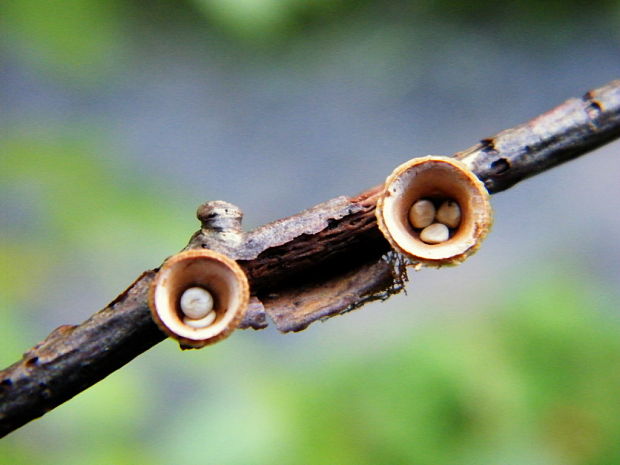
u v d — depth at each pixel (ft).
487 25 1.47
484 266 1.25
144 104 1.41
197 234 0.50
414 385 0.62
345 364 0.63
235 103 1.47
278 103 1.49
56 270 0.67
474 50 1.46
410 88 1.46
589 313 0.64
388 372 0.62
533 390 0.62
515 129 0.51
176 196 0.73
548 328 0.63
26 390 0.49
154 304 0.48
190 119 1.43
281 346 1.08
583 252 1.29
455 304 1.06
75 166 0.68
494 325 0.63
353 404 0.62
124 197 0.68
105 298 0.96
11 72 1.26
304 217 0.50
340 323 1.11
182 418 0.63
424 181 0.50
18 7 0.75
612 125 0.51
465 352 0.62
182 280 0.49
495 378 0.62
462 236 0.49
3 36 0.79
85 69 0.82
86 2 0.79
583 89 1.44
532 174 0.51
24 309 0.65
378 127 1.48
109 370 0.50
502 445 0.61
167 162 1.39
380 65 1.42
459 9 1.45
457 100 1.46
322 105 1.45
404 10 1.43
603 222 1.33
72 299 0.95
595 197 1.38
